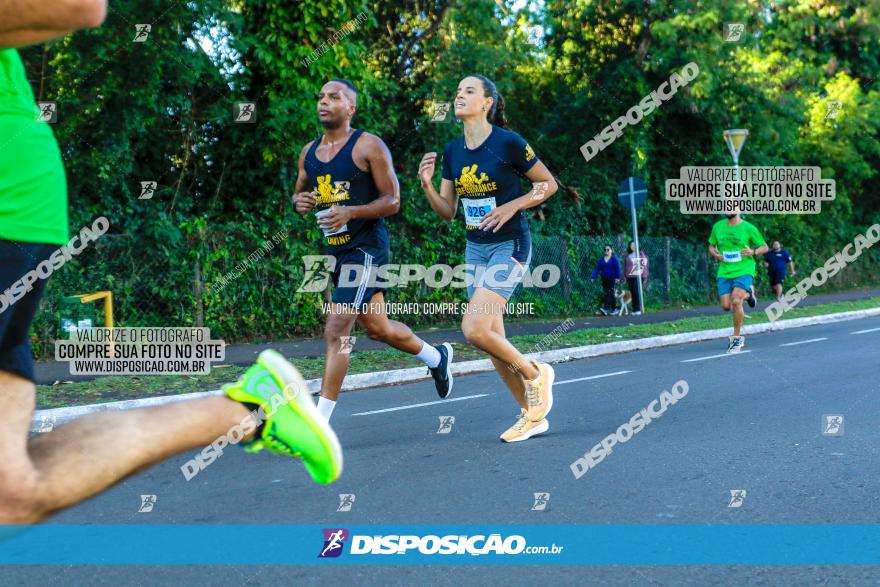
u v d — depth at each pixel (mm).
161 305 11828
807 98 28328
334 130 5508
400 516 3715
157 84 11969
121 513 3912
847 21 31047
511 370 5441
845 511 3629
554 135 21172
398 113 15656
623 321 16438
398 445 5379
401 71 17031
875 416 5883
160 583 2932
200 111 13125
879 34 30578
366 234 5492
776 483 4117
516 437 5367
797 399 6711
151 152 13352
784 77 26750
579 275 18969
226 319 12273
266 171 13422
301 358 10242
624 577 2893
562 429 5734
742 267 10891
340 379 5398
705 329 13898
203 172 13852
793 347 11234
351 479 4469
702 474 4332
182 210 13133
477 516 3678
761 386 7508
